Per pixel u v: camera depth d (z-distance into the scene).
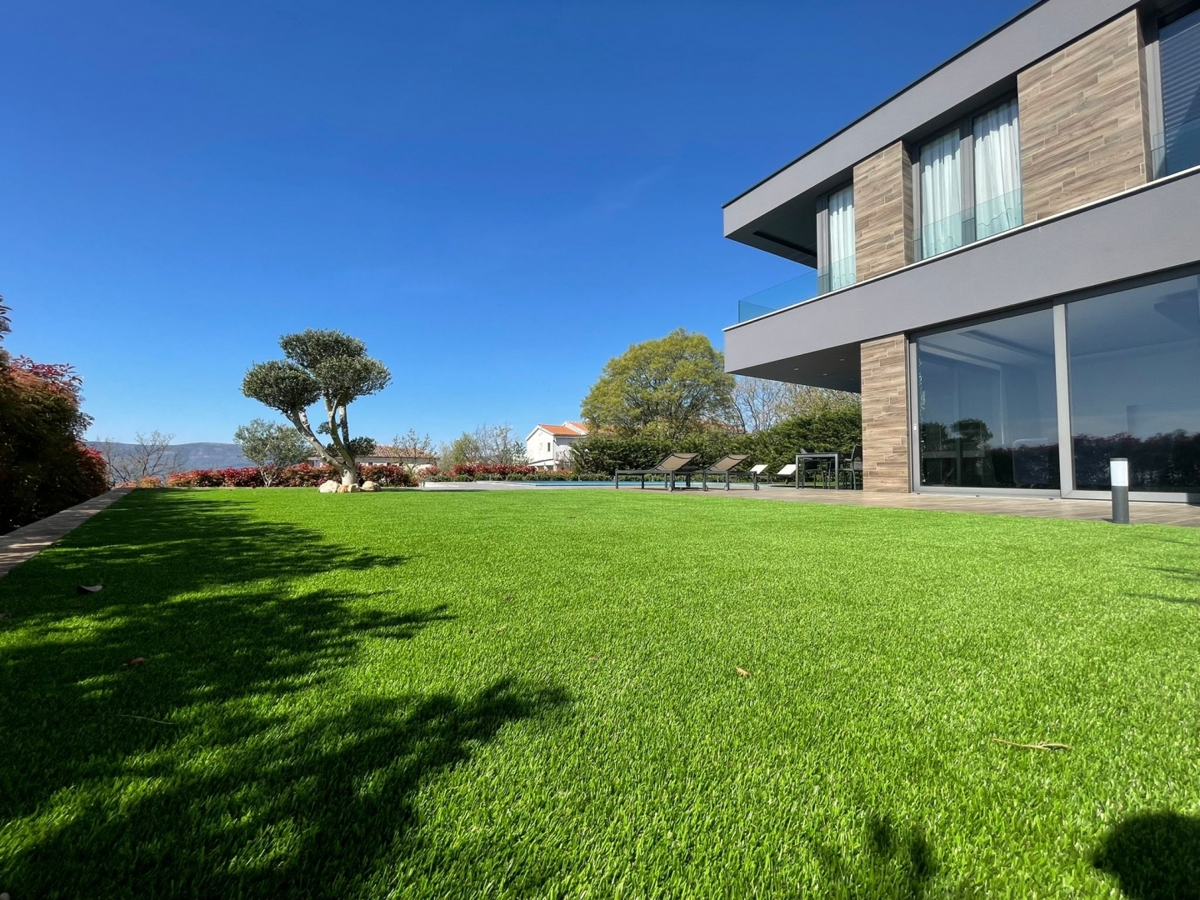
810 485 16.11
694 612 2.30
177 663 1.69
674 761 1.17
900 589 2.69
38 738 1.21
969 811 1.00
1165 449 7.47
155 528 5.10
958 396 9.89
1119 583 2.78
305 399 12.49
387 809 1.00
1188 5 7.67
